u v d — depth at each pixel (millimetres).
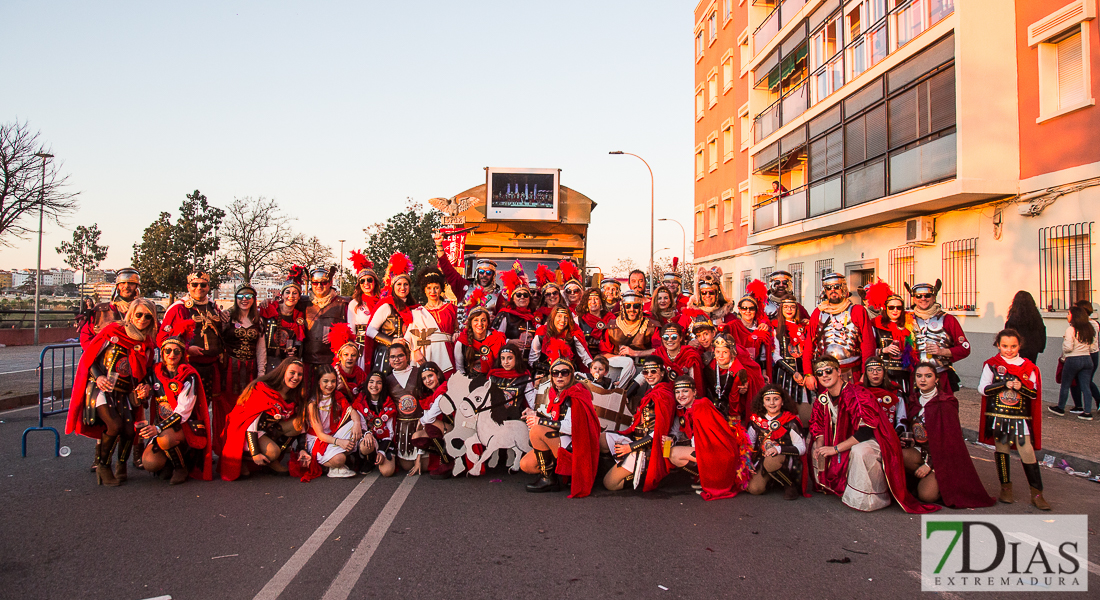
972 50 11695
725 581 3678
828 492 5406
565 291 7664
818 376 5441
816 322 6656
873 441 5109
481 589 3547
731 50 25266
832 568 3879
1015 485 5938
